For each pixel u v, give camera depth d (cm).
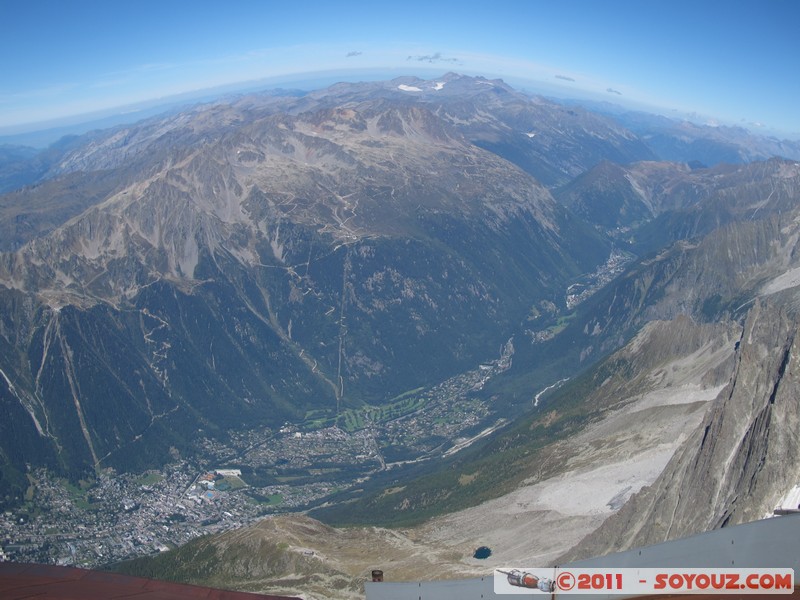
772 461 11500
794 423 11819
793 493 10738
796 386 12362
